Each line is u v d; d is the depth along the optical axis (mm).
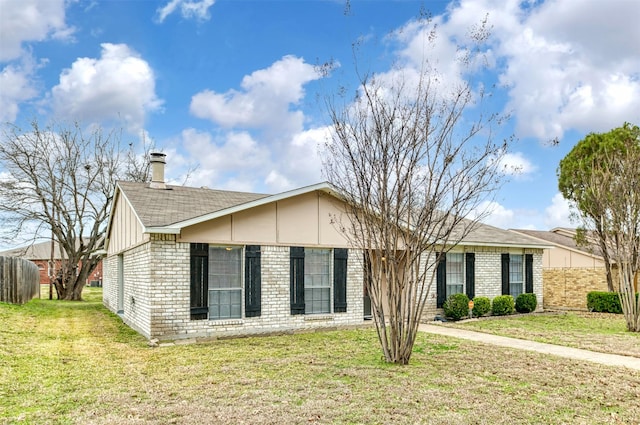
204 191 15359
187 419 5121
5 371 7297
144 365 7926
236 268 11664
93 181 26672
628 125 18422
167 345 9977
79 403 5754
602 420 5234
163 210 11789
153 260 10539
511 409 5539
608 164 15023
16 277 17016
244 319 11516
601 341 10773
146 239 10977
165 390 6320
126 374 7266
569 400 5938
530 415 5340
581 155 19391
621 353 9188
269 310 11875
